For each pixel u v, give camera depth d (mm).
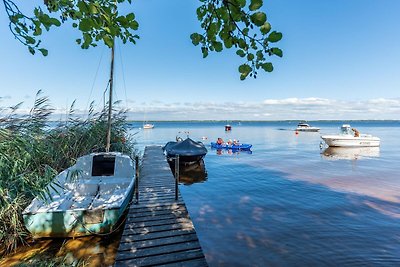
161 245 4898
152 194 8125
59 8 1680
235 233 6871
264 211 8539
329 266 5289
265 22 1382
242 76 1577
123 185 7320
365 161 18672
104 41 1889
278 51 1448
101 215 5383
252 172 15219
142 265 4258
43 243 5391
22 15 1667
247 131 69812
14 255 4977
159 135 52812
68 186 6906
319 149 26969
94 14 1548
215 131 69562
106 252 5219
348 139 26391
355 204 9047
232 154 23500
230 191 11141
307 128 67750
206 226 7352
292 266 5293
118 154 8320
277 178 13500
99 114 12102
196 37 1691
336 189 11086
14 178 5133
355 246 6082
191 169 16500
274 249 5992
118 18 1712
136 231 5465
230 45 1582
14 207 5090
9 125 6812
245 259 5582
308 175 14117
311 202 9375
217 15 1549
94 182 7332
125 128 13922
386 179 12820
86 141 10773
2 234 4977
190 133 60125
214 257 5676
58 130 9727
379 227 7125
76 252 5164
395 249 5930
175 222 5945
